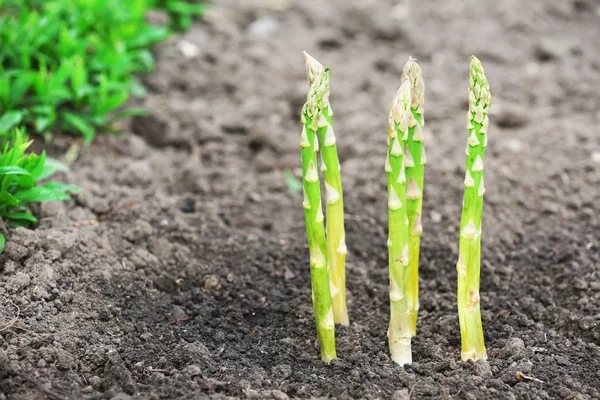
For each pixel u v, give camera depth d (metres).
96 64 1.36
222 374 1.05
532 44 1.60
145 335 1.08
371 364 1.06
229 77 1.48
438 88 1.47
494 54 1.56
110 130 1.35
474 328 1.05
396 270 1.03
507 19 1.68
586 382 1.04
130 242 1.18
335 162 1.04
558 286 1.15
